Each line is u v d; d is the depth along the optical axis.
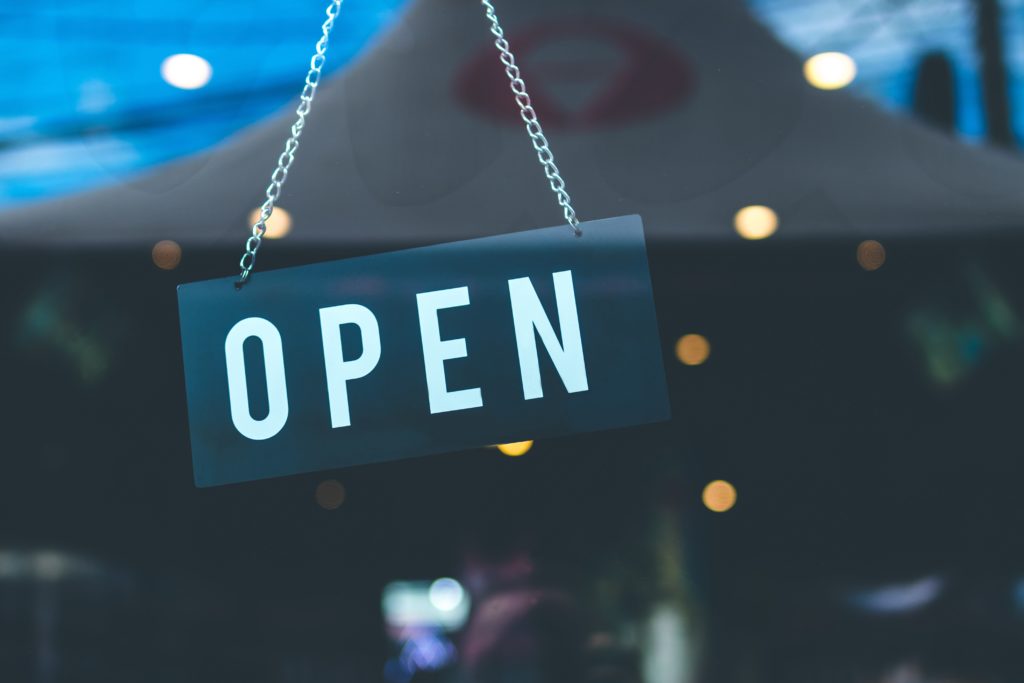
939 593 1.37
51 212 1.32
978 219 1.21
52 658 1.48
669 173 1.23
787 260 1.33
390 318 0.88
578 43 1.28
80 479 1.53
